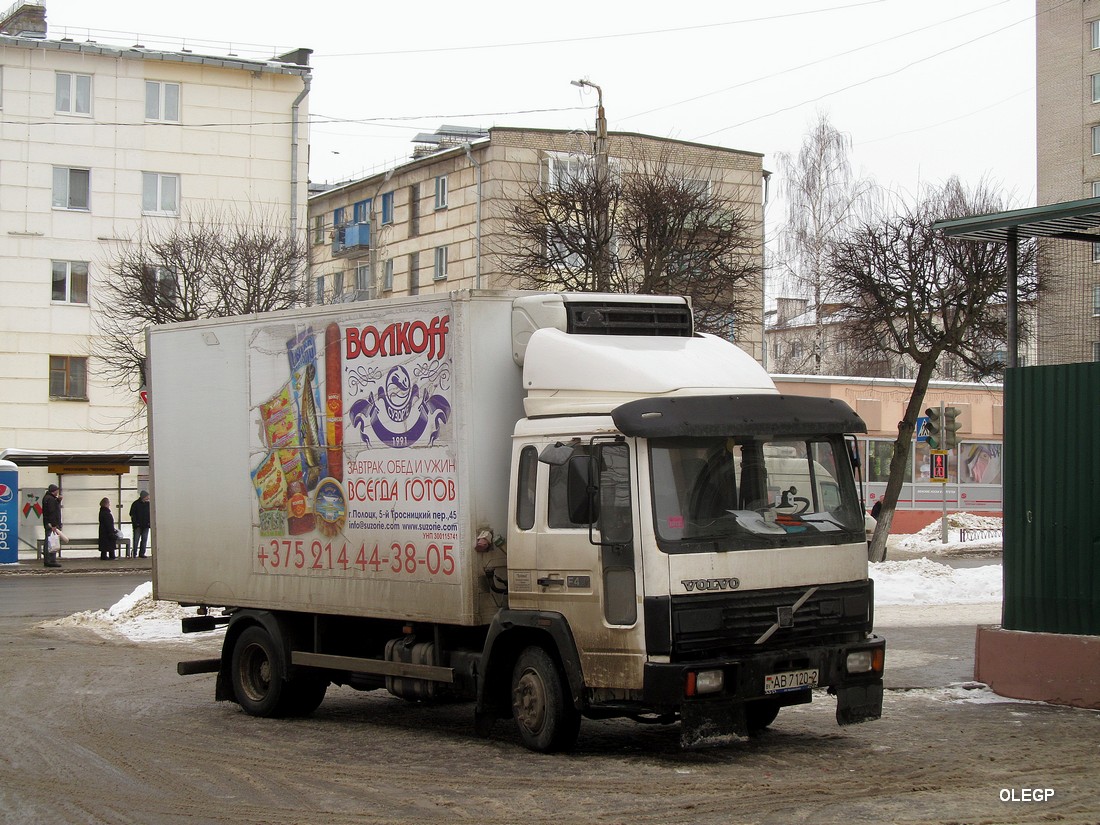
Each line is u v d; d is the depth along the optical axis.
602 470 9.20
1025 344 21.08
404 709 12.88
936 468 32.12
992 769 8.79
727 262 27.09
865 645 9.46
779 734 10.41
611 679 9.03
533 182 32.59
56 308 44.44
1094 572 11.34
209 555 12.74
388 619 10.95
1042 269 20.47
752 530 9.17
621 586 9.00
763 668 8.95
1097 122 58.59
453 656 10.44
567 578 9.38
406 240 53.75
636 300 10.51
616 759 9.51
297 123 47.78
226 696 12.70
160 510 13.30
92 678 15.13
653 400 8.92
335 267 59.75
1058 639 11.56
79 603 25.64
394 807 8.10
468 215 49.47
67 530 43.72
